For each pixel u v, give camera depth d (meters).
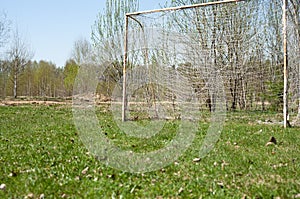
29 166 4.16
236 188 3.31
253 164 4.34
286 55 8.45
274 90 11.09
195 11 11.87
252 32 11.48
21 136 6.80
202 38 11.84
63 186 3.34
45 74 32.69
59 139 6.37
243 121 10.20
